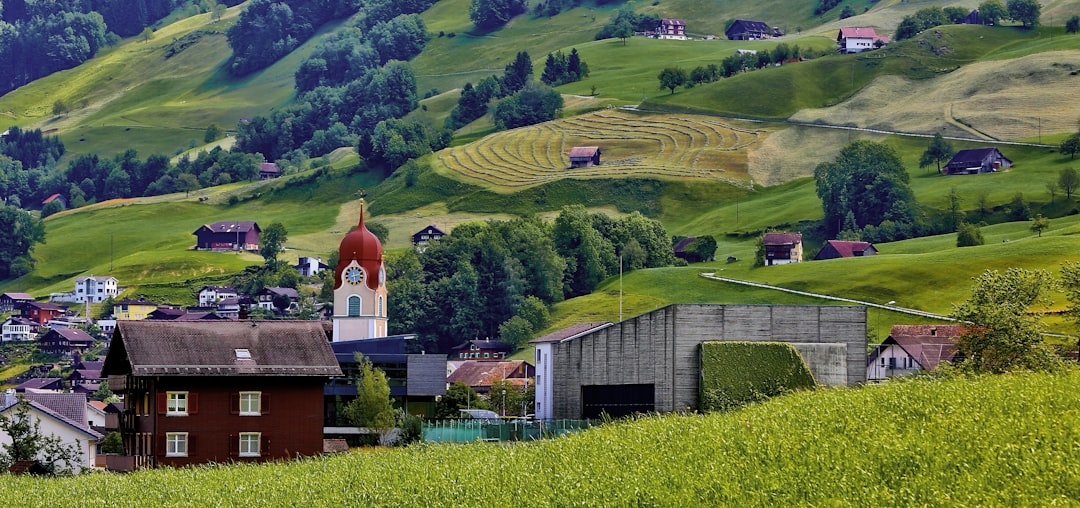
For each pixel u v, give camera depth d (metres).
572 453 133.25
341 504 127.44
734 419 136.50
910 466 104.69
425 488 128.12
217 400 187.88
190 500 137.12
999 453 103.69
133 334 189.88
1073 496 93.38
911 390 135.38
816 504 98.69
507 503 116.19
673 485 111.88
